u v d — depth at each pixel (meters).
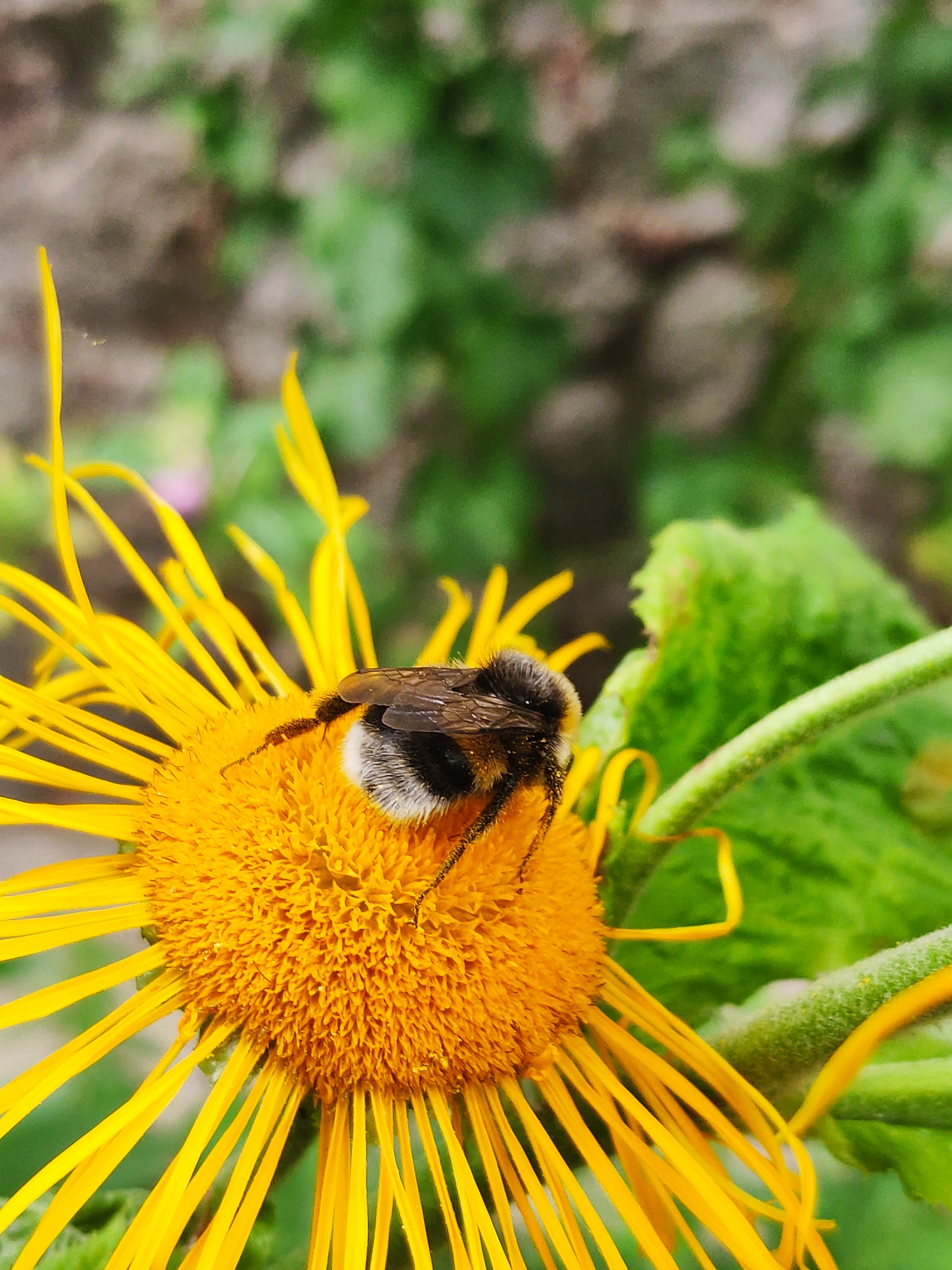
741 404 0.34
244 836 0.07
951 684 0.09
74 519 0.27
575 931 0.07
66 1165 0.06
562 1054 0.07
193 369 0.30
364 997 0.06
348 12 0.28
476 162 0.31
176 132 0.33
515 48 0.33
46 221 0.35
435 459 0.32
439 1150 0.07
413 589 0.31
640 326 0.35
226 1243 0.06
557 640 0.34
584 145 0.35
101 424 0.33
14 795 0.18
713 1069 0.07
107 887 0.07
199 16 0.31
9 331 0.36
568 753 0.09
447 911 0.07
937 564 0.30
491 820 0.07
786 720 0.07
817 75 0.31
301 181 0.31
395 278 0.29
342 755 0.07
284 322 0.32
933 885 0.09
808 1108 0.05
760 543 0.10
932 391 0.28
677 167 0.35
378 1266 0.06
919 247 0.29
